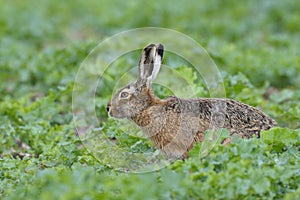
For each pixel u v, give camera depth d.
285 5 59.56
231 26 53.53
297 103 32.09
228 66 38.25
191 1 60.91
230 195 20.08
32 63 40.50
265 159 22.33
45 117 31.14
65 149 25.39
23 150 28.06
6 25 54.28
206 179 20.95
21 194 21.55
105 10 59.88
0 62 41.31
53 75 37.81
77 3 62.38
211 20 56.19
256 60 40.22
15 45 46.88
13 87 38.44
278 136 24.00
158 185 20.64
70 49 40.41
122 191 20.58
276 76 39.34
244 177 20.58
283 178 20.97
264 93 37.06
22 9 60.16
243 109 25.25
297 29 55.44
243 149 22.20
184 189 20.27
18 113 31.11
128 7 58.06
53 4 62.62
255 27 55.56
